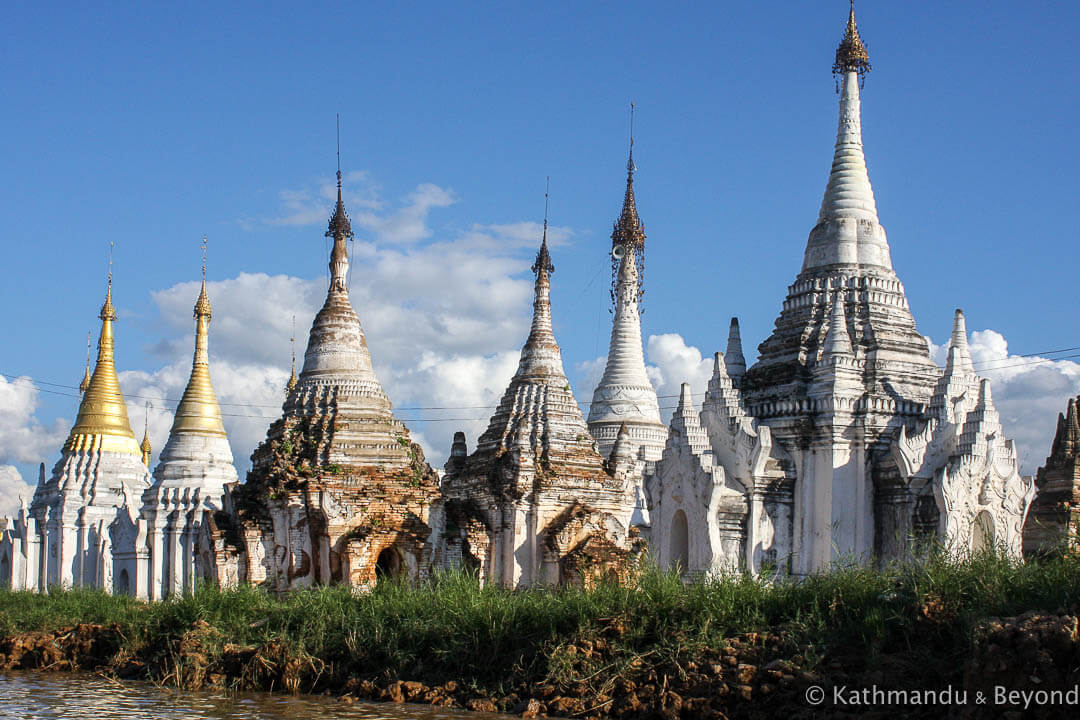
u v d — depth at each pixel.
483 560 56.34
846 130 60.66
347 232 58.91
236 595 44.94
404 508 53.88
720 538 52.75
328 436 54.44
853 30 61.31
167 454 76.88
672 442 56.50
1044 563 33.16
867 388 55.16
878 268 58.78
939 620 30.86
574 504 57.97
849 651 31.64
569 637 35.22
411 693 35.69
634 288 78.94
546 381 60.31
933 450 52.31
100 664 43.91
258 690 38.59
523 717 32.62
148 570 70.25
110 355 88.38
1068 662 27.36
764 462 53.34
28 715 34.38
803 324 57.72
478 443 61.28
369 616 40.34
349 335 57.12
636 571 43.56
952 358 54.00
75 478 84.25
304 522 53.09
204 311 80.62
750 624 33.78
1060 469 69.44
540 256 62.69
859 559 49.09
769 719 30.00
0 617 51.28
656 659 33.53
